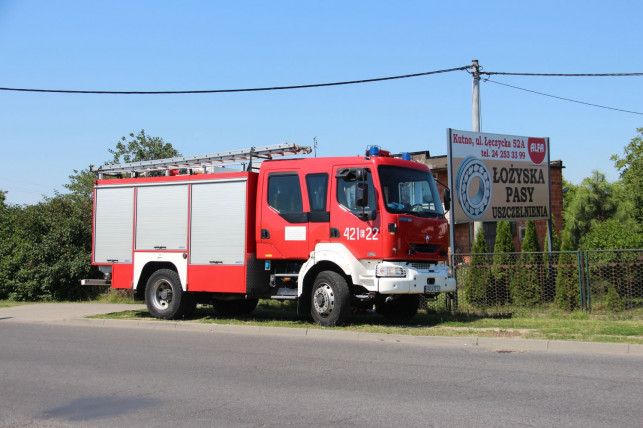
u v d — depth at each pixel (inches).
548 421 226.4
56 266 819.4
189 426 231.5
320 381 303.0
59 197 933.2
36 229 864.9
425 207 502.0
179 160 594.2
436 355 373.1
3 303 800.9
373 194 470.6
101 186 613.6
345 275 494.0
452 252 593.0
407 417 235.5
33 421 243.0
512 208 657.6
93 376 326.0
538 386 284.5
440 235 506.3
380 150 488.7
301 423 230.8
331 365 344.2
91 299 840.3
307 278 503.5
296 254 501.0
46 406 265.7
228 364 352.2
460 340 417.4
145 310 663.1
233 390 287.3
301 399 267.6
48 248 836.0
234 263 528.4
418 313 572.4
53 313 664.4
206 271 543.2
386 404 255.8
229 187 538.0
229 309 609.6
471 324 484.4
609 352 378.0
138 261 583.5
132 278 586.2
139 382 309.1
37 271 826.8
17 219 876.6
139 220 586.9
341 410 247.8
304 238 497.0
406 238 471.2
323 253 485.1
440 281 492.4
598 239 604.4
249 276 522.0
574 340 395.2
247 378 313.3
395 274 462.9
